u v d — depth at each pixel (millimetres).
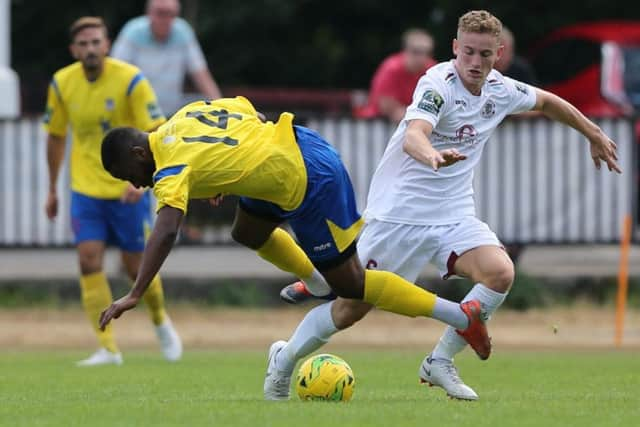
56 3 95625
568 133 54250
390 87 55250
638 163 54312
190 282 52938
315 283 27547
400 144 27906
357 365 37188
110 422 23141
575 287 54094
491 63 26922
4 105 58031
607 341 46406
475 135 27500
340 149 53281
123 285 52375
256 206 26391
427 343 46062
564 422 23094
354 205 26484
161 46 53500
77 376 33625
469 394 26984
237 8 94188
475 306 26281
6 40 59594
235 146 25406
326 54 97125
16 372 34875
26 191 52875
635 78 64125
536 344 45344
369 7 97562
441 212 27625
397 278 26375
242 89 91812
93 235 37719
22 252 61250
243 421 22953
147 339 46594
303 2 96188
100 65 37469
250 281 53438
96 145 37844
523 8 95500
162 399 27328
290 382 28828
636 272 55469
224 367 36406
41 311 51531
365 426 22375
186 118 25797
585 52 65125
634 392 29203
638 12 96062
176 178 24969
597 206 54438
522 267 56188
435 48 95250
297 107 81625
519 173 54031
